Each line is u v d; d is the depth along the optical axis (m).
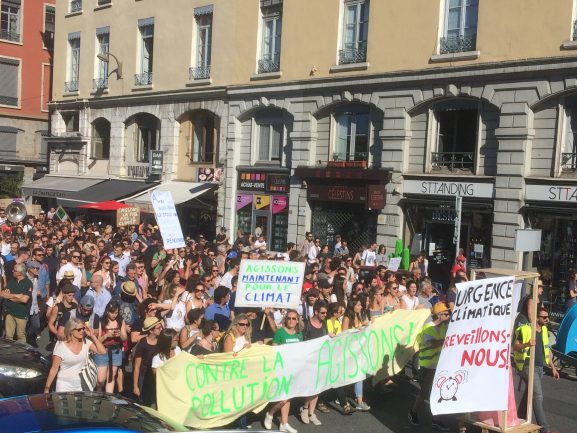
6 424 4.85
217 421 8.05
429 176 19.56
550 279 17.39
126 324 9.20
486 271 8.63
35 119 40.88
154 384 8.25
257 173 24.62
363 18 21.41
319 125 22.75
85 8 32.88
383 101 20.59
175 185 27.42
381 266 13.53
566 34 16.73
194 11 26.88
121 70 30.52
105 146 32.28
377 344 9.88
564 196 16.89
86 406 5.40
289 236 23.22
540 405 8.55
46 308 13.17
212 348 8.72
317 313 9.37
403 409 9.83
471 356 7.82
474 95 18.55
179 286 10.41
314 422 9.05
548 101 17.34
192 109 27.09
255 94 24.42
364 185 21.02
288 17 23.27
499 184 18.00
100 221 30.62
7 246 16.22
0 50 39.22
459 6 19.03
